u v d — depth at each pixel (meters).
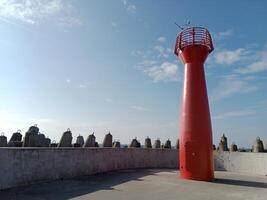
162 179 18.89
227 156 28.47
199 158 19.42
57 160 16.78
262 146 27.48
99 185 15.70
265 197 13.84
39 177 15.34
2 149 13.27
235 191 15.40
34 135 17.81
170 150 29.22
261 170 25.41
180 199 12.95
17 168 14.01
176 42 21.95
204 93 20.45
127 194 13.58
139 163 25.97
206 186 16.84
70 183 15.82
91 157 20.11
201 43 20.70
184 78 21.16
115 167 23.05
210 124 20.25
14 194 12.40
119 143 25.16
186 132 20.05
